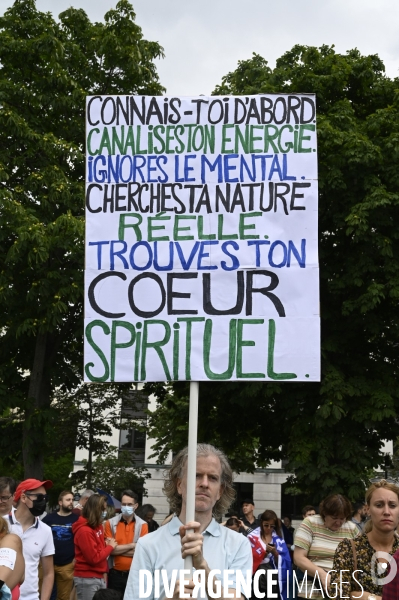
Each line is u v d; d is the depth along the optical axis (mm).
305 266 5969
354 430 22219
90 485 35844
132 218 6137
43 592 7891
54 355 25578
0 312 24250
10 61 25453
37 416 23672
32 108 25484
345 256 22578
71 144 24078
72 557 10891
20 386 25875
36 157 24609
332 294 22969
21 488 7734
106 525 12047
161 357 5902
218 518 5082
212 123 6230
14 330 23484
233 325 5914
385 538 5953
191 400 5859
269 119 6199
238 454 32781
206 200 6129
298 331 5887
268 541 10641
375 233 21609
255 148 6176
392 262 21797
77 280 22922
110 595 7109
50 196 23156
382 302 23297
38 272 22734
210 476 4844
